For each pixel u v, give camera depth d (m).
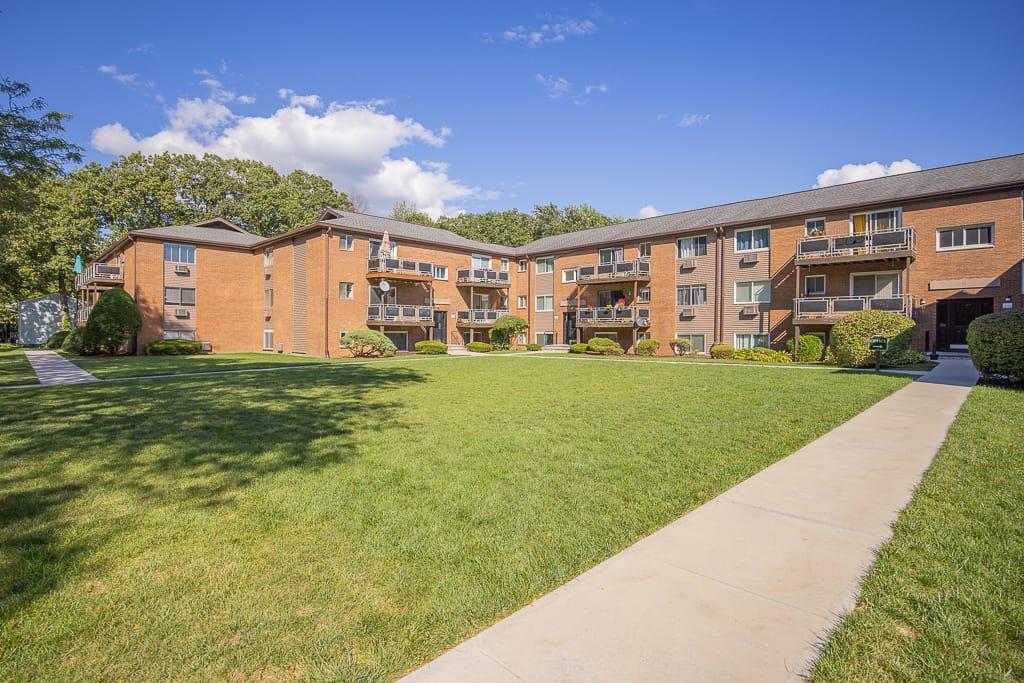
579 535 3.90
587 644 2.54
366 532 3.98
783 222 25.05
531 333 37.44
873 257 21.03
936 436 6.78
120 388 12.47
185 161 40.50
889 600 2.84
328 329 28.47
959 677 2.23
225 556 3.59
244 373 16.69
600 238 33.59
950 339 20.52
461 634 2.69
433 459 6.01
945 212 20.52
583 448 6.50
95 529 4.04
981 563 3.23
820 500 4.48
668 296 29.61
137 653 2.55
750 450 6.32
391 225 32.97
